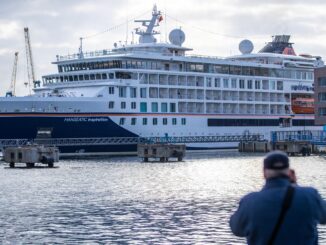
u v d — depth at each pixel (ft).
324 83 522.47
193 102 490.08
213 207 175.52
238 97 525.34
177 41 531.50
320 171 313.32
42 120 404.98
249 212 41.01
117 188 232.53
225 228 140.05
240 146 508.94
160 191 220.84
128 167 342.64
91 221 151.64
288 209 40.40
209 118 499.10
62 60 473.26
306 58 582.76
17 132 401.70
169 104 470.39
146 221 151.02
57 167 344.49
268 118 545.03
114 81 437.58
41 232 136.77
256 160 401.70
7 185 245.86
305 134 534.37
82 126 420.36
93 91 435.94
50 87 463.01
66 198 201.26
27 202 191.21
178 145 396.57
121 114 437.58
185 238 128.67
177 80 481.05
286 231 40.37
